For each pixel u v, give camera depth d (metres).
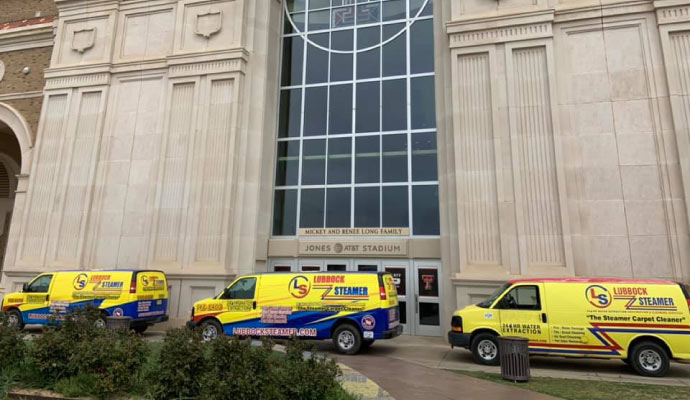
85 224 16.41
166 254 15.25
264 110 16.16
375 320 10.25
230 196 15.09
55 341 6.70
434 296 13.81
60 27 19.03
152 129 16.69
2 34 20.22
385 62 16.09
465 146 13.30
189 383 5.77
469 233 12.77
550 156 12.55
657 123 12.09
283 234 15.87
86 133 17.44
